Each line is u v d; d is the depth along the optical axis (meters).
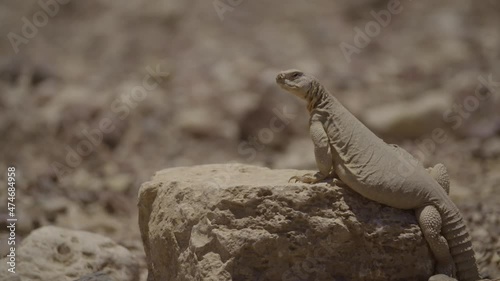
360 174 8.74
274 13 37.22
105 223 15.65
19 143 22.55
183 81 27.19
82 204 17.14
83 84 28.00
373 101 25.44
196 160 22.39
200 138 23.72
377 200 8.82
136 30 35.94
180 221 9.12
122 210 17.30
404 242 8.75
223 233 8.59
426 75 27.45
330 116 9.07
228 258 8.55
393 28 34.44
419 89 26.33
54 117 23.55
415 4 36.78
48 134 22.91
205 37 33.56
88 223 15.59
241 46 32.03
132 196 18.52
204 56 30.44
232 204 8.66
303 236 8.65
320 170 8.98
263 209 8.65
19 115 23.81
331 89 26.06
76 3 39.38
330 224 8.66
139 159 22.25
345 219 8.73
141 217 10.27
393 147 9.40
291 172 9.98
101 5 39.28
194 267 8.77
